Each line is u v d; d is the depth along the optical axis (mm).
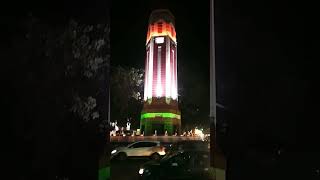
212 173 9977
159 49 53594
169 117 52156
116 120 47594
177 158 13094
